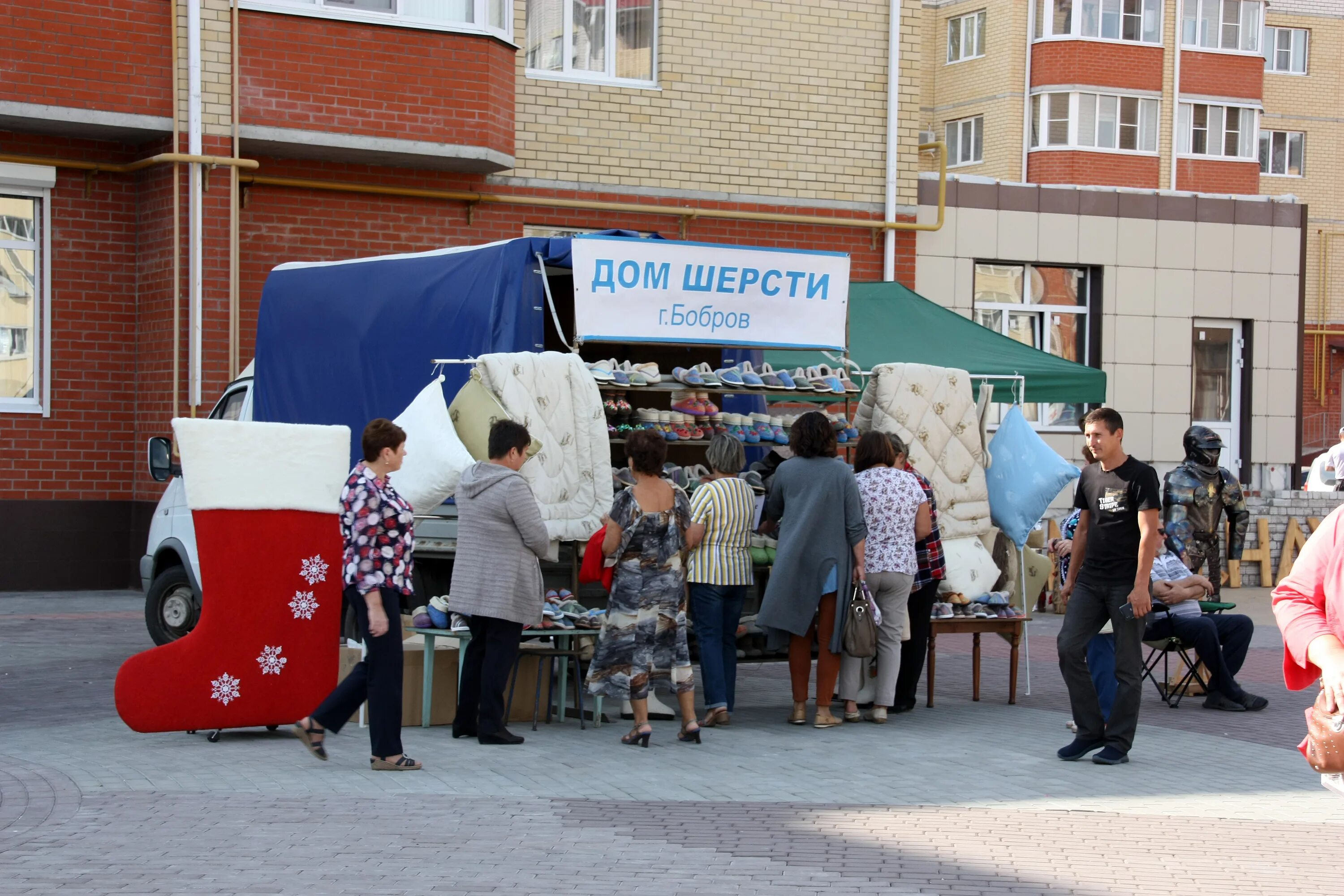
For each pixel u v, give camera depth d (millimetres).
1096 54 36188
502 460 7922
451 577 9281
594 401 9031
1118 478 7855
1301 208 20922
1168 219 20250
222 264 14734
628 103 16984
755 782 7258
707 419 10156
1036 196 19516
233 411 11820
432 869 5527
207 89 14562
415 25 15133
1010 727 9086
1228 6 37812
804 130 17828
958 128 38562
